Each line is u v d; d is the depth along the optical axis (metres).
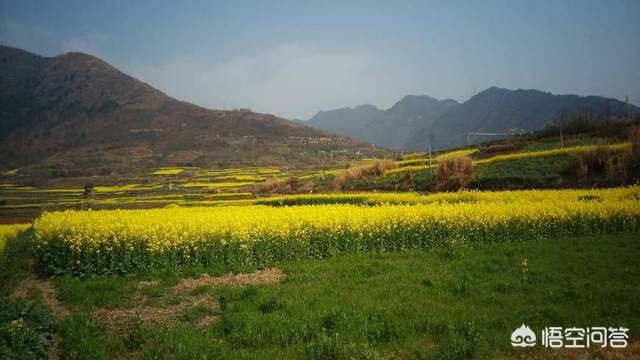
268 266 16.12
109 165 157.50
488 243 19.19
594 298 10.91
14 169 162.38
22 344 8.24
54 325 9.85
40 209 59.22
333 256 17.45
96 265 15.58
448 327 9.09
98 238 15.62
